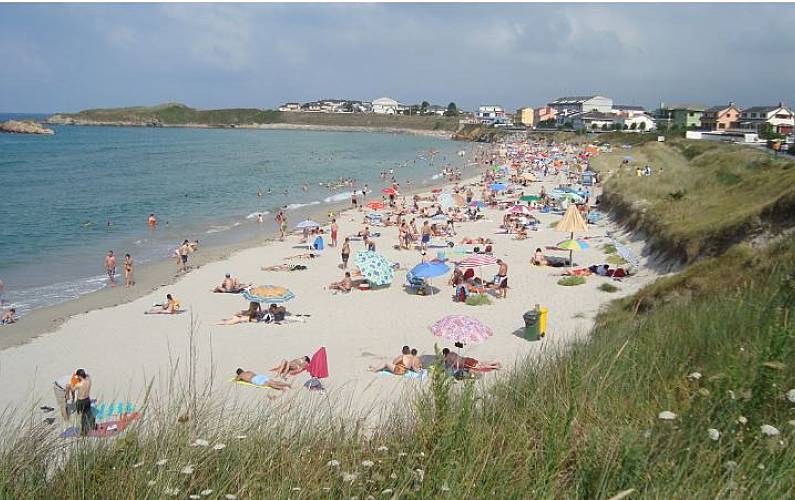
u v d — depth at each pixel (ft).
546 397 18.17
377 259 87.61
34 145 455.63
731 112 382.22
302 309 78.95
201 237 134.10
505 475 13.02
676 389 17.47
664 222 95.55
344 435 16.85
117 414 27.84
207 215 164.76
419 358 60.23
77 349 64.85
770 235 67.77
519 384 20.42
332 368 57.26
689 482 12.06
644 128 468.75
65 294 88.07
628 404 16.90
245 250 118.83
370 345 64.69
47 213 161.48
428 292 85.15
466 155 415.44
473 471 13.20
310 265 105.50
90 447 14.89
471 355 59.06
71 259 111.45
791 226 65.72
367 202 190.80
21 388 54.60
